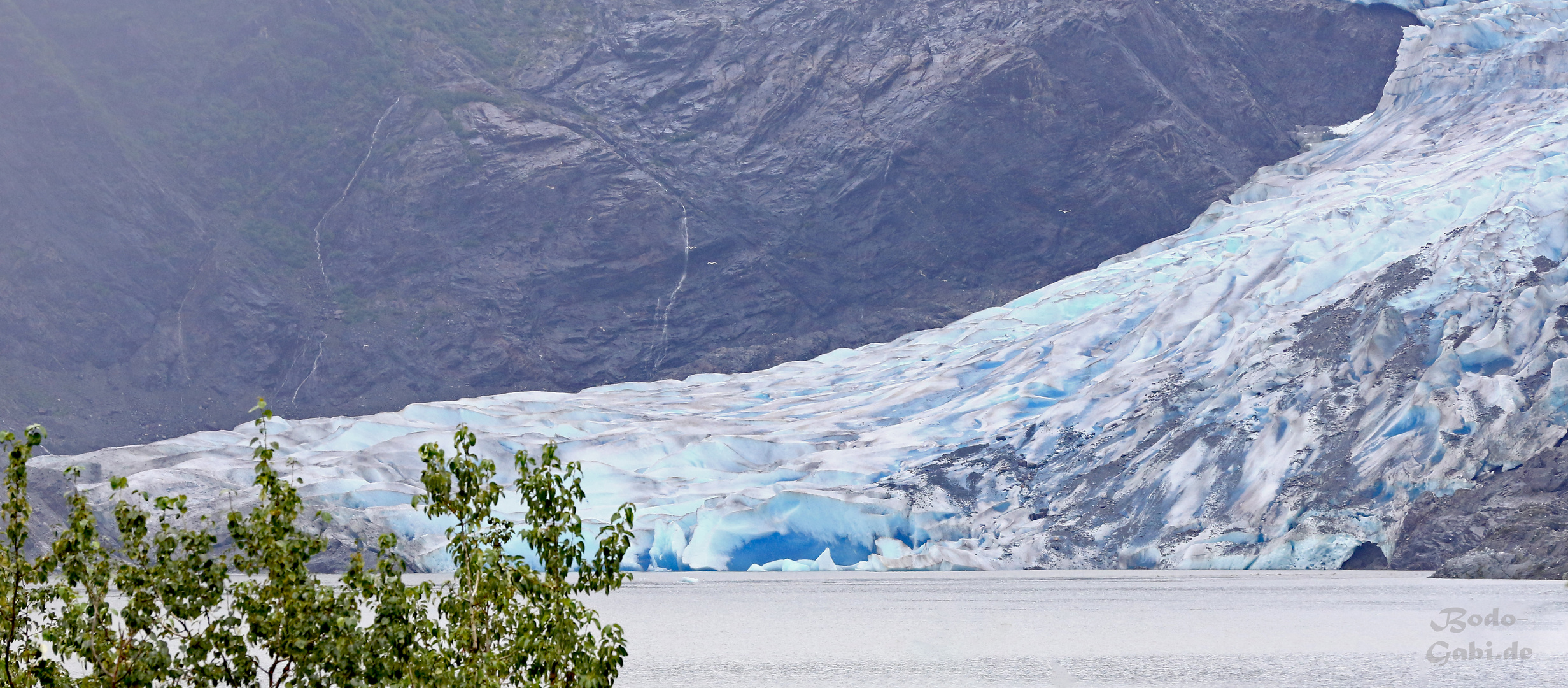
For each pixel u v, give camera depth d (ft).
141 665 56.18
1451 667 110.42
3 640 55.83
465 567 61.26
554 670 60.75
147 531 57.93
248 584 58.44
